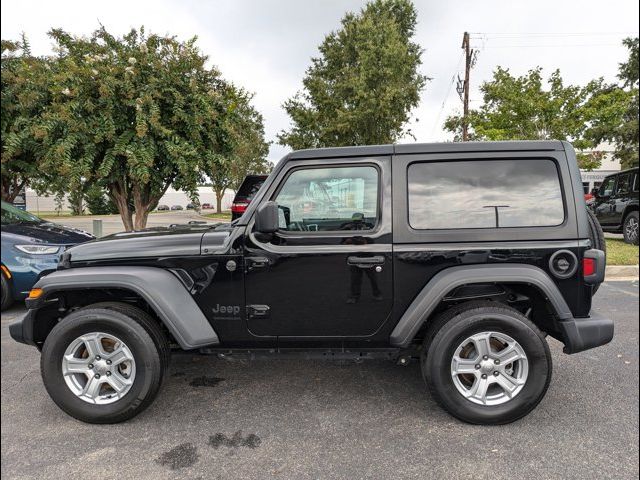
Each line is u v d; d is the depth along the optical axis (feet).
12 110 22.91
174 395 10.25
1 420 9.09
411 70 70.03
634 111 51.08
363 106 62.49
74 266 9.21
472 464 7.47
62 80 22.38
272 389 10.51
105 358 8.81
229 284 9.05
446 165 9.09
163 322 8.79
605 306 17.53
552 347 13.05
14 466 7.53
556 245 8.70
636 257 26.16
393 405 9.64
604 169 78.02
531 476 7.14
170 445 8.16
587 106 44.78
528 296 9.38
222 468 7.44
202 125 26.20
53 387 8.75
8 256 16.22
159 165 25.85
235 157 28.66
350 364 12.05
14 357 12.51
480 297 9.26
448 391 8.58
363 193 9.12
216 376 11.32
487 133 46.44
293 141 71.20
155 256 9.06
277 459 7.68
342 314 9.06
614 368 11.47
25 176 24.58
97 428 8.77
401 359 9.55
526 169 9.02
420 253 8.82
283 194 9.27
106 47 24.63
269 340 9.25
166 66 24.84
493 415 8.52
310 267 8.96
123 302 9.54
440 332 8.58
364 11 73.36
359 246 8.90
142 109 23.17
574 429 8.54
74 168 22.20
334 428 8.70
